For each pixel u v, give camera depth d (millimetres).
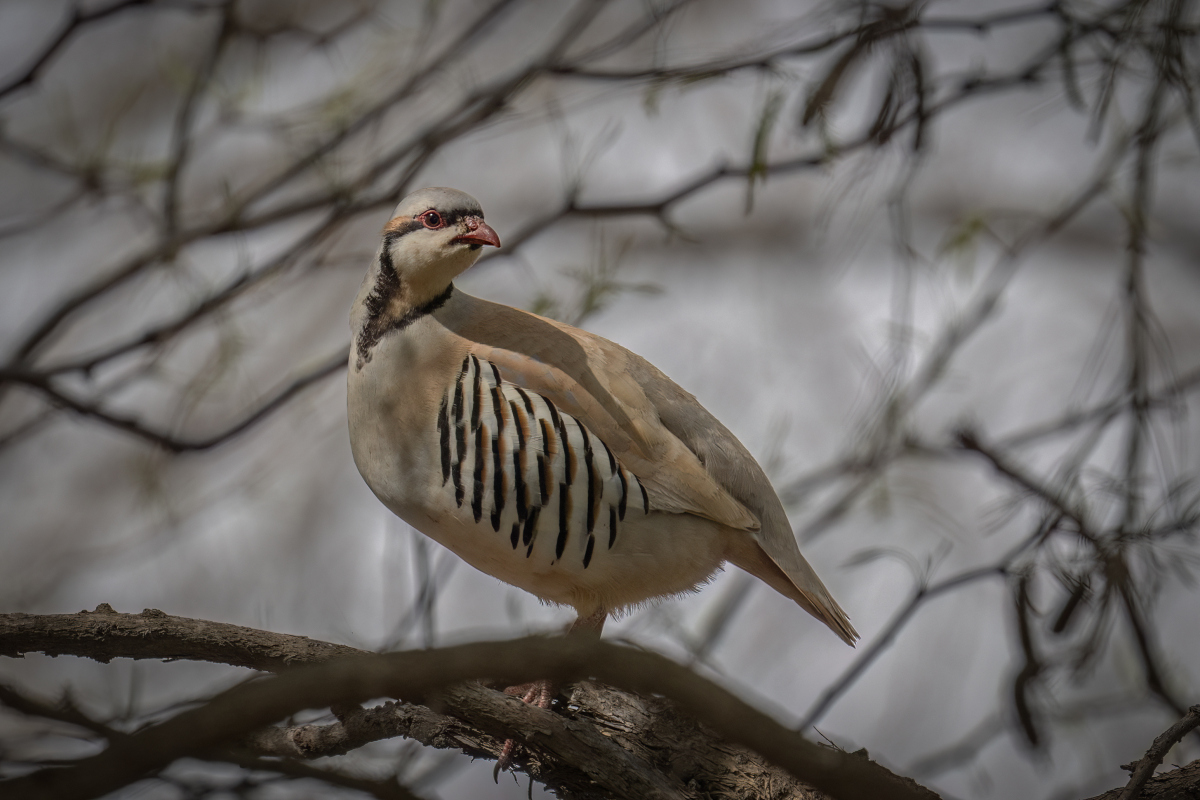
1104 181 10500
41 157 12000
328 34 12375
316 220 14680
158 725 4469
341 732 7078
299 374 13664
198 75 11898
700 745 7418
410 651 4523
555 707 7734
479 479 8289
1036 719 8422
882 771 6703
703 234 19703
